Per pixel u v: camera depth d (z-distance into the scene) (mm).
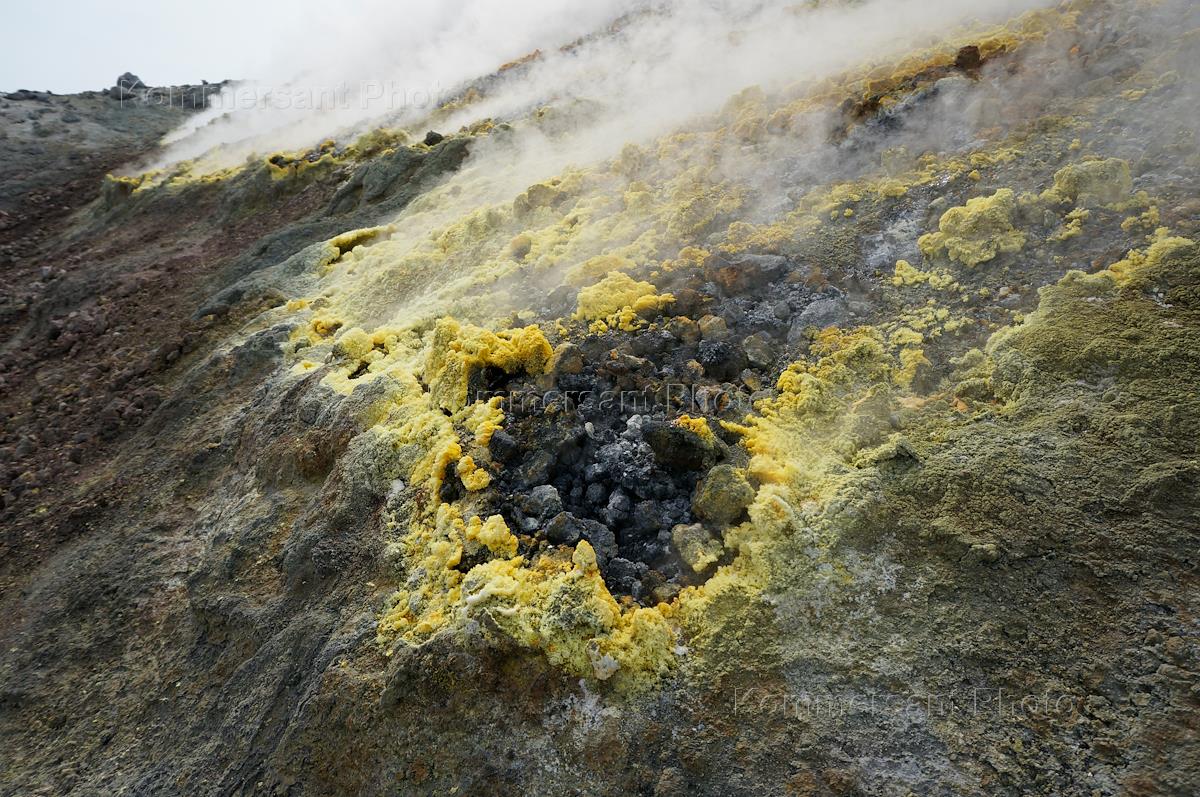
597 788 3240
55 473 7223
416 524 4426
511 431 4648
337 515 4773
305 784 3660
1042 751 3002
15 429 8266
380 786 3486
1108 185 5020
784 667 3416
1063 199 5137
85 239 14273
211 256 11172
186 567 5457
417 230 8805
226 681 4449
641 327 5312
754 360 4918
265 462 5719
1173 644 3109
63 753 4609
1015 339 4414
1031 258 4941
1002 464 3832
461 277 7113
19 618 5621
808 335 5012
